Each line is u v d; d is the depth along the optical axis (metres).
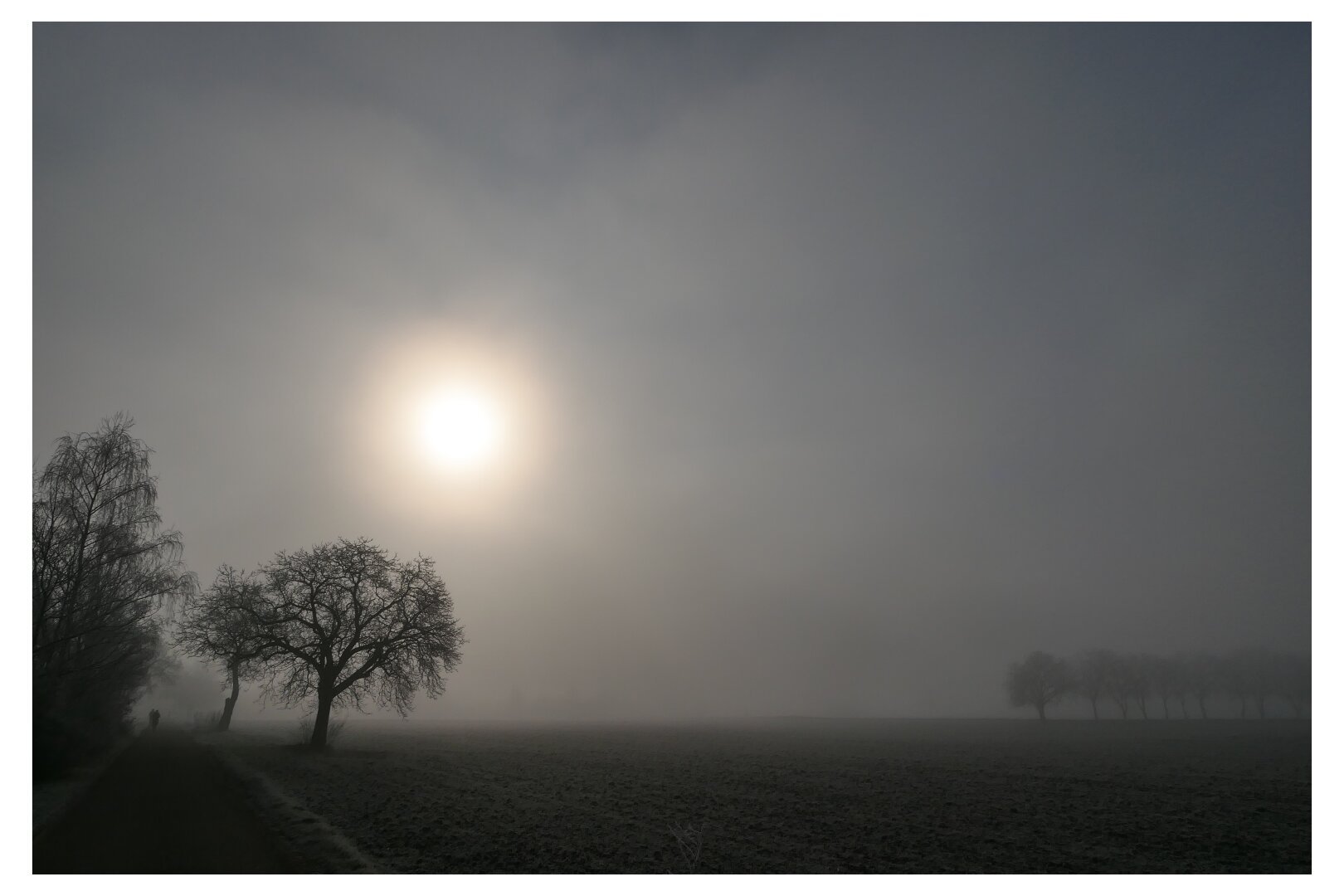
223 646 50.03
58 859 15.30
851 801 29.41
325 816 22.44
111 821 19.19
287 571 52.22
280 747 49.34
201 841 17.14
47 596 32.28
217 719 86.69
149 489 36.69
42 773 27.25
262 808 21.84
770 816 25.41
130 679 44.09
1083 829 23.97
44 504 33.56
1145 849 21.25
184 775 29.59
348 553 53.69
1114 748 65.75
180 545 38.00
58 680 31.34
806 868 18.19
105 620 35.03
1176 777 40.06
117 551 35.31
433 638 53.59
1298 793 33.03
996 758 53.16
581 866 17.64
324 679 50.41
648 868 17.75
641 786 33.06
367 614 53.09
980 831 23.27
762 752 57.41
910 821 24.78
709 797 29.84
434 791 29.16
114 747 42.00
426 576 55.25
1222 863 19.78
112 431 36.84
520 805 26.47
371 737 72.69
